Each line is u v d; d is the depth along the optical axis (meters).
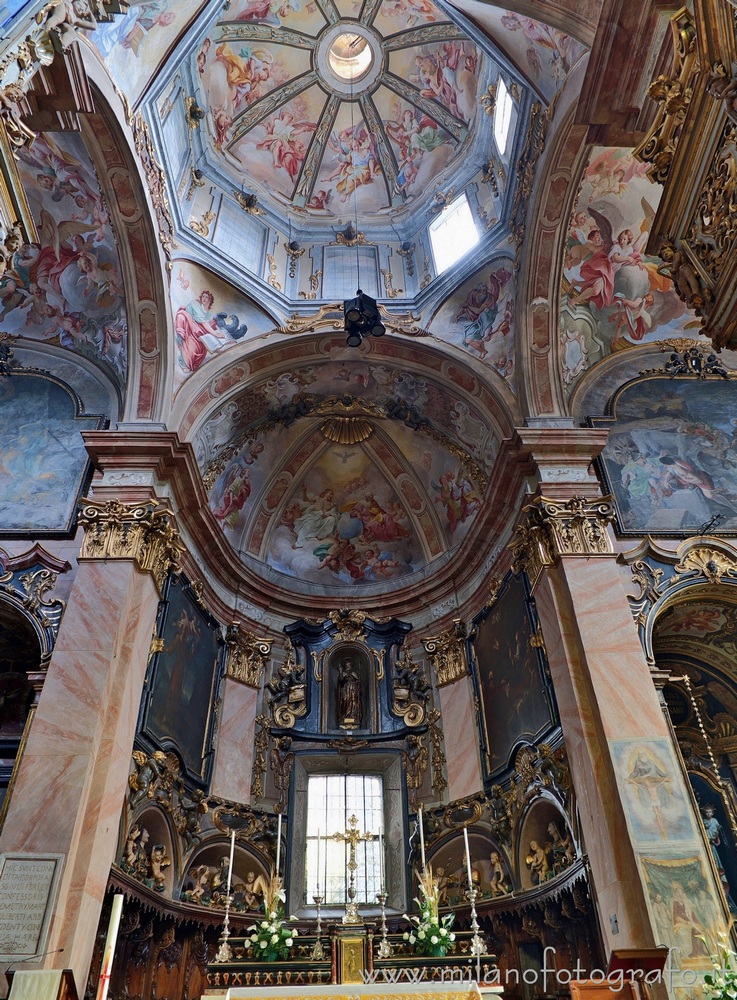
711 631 11.33
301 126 16.22
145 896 9.38
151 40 10.52
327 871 12.01
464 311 14.06
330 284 15.37
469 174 15.26
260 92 15.52
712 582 10.44
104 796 8.36
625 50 6.63
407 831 12.15
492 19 10.69
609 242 12.91
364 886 11.91
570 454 11.60
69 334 12.96
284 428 15.37
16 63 5.87
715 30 5.46
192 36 11.22
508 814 10.95
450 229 15.36
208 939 10.48
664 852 7.77
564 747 9.72
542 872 10.09
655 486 11.61
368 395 15.03
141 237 11.80
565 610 9.98
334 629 14.55
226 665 13.23
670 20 5.94
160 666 10.75
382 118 16.30
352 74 15.91
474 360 13.39
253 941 8.01
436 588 14.52
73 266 12.43
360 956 7.29
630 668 9.14
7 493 11.34
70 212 11.85
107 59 9.85
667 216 6.42
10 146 5.75
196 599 12.40
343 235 15.99
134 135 10.96
